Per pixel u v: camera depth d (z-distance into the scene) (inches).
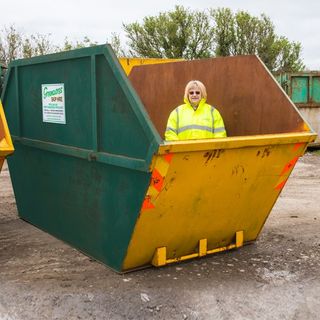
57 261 175.2
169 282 157.5
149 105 239.3
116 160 152.3
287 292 151.5
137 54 999.6
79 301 143.6
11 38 709.3
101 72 156.7
